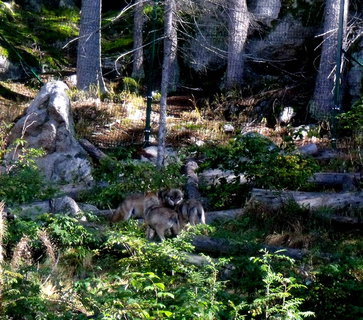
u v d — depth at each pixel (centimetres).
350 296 852
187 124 2128
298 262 1005
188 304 705
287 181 1412
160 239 1121
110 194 1401
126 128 2094
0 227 902
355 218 1236
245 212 1302
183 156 1700
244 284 880
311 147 1803
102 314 679
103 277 970
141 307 695
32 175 1316
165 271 895
